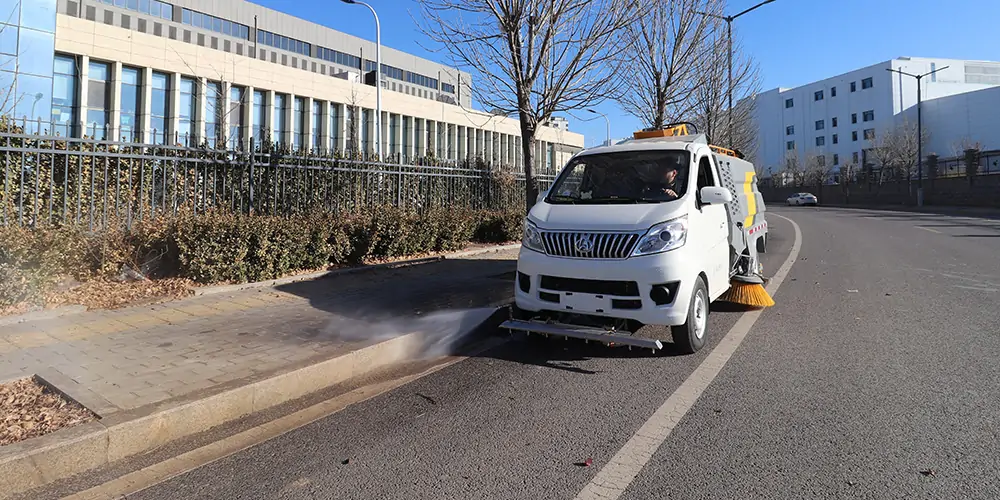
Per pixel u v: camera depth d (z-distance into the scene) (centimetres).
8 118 738
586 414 404
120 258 764
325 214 984
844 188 5181
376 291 804
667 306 495
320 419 408
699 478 310
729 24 1473
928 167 4241
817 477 308
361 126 4441
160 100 3488
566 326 535
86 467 334
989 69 6850
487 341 629
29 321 600
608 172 607
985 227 1989
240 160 909
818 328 640
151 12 4756
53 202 797
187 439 377
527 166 944
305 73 4131
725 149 807
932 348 553
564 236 523
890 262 1171
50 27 2422
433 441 365
